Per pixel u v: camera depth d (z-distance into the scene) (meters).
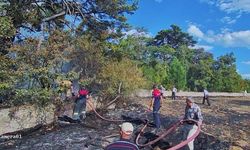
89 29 31.47
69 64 21.70
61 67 19.47
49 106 18.20
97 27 31.48
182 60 94.25
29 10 25.48
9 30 20.47
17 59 18.55
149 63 71.44
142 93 34.12
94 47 23.88
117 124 18.02
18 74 17.73
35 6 27.09
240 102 39.66
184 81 72.19
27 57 18.56
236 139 14.91
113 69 23.62
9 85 17.53
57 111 18.61
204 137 14.31
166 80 66.06
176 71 71.75
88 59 22.67
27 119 17.81
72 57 21.28
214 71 92.88
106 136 15.09
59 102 18.62
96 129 16.86
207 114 24.11
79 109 18.70
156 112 16.47
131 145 5.71
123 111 21.59
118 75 23.55
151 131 15.82
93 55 23.03
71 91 19.89
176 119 18.78
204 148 13.57
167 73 71.44
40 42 19.09
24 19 24.75
